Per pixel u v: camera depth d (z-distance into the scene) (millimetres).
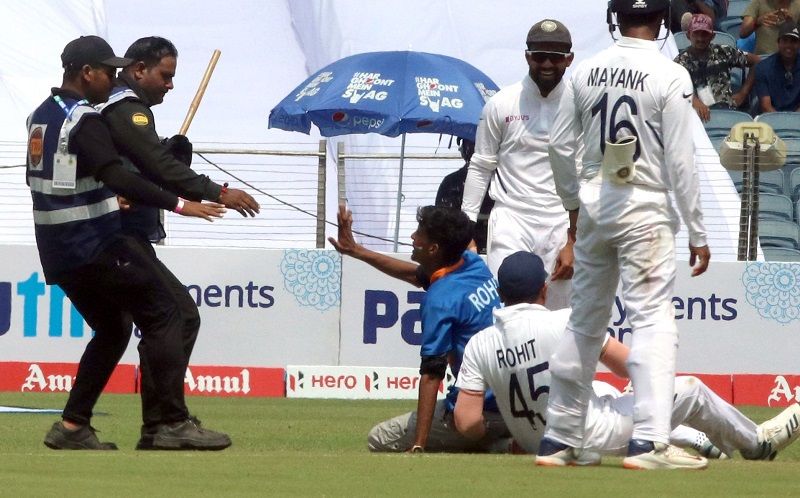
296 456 21594
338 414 35531
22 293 42844
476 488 17500
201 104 62750
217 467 19750
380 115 47281
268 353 43375
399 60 47594
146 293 23828
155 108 61969
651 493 17078
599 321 20531
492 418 24422
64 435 24250
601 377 42438
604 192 20172
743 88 63375
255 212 24484
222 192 24156
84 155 23219
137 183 23469
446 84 47062
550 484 17938
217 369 43250
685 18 67750
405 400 42219
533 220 32750
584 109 20656
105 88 24000
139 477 18484
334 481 18188
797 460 24578
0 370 42812
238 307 43312
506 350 22750
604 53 20625
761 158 44062
